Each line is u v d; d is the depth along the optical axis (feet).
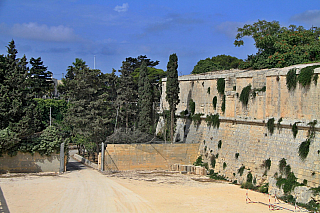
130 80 231.71
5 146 162.20
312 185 119.03
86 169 188.03
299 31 216.74
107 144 182.39
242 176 155.84
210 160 183.83
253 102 158.20
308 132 125.18
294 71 131.75
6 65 179.11
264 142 147.33
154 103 248.73
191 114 215.92
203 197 130.00
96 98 213.46
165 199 125.70
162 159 190.19
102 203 117.60
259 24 233.96
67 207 111.65
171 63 200.64
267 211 111.34
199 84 211.20
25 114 172.35
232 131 172.65
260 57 213.46
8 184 141.59
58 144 171.83
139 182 155.63
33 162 171.12
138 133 199.62
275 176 136.46
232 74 177.58
